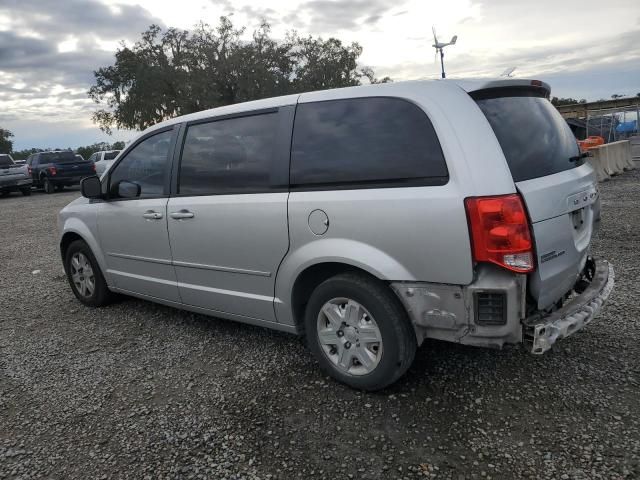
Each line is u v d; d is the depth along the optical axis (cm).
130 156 457
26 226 1234
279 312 352
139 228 438
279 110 349
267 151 349
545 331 260
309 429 288
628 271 522
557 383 316
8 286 650
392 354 297
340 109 320
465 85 290
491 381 323
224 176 373
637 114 3012
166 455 275
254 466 261
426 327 289
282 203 331
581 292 310
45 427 310
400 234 282
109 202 473
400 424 286
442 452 261
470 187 263
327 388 330
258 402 320
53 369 389
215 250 378
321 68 4544
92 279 523
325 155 319
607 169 1351
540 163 290
